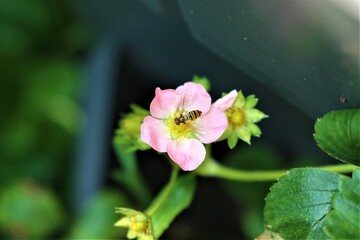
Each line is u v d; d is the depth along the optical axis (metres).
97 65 0.45
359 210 0.24
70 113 0.53
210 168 0.32
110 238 0.43
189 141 0.26
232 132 0.27
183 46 0.38
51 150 0.53
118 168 0.44
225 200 0.44
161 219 0.30
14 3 0.52
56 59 0.54
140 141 0.29
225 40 0.28
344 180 0.25
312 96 0.27
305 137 0.38
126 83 0.44
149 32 0.41
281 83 0.28
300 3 0.24
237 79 0.36
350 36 0.24
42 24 0.53
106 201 0.43
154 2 0.36
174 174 0.30
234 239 0.44
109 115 0.44
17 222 0.48
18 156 0.52
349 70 0.25
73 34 0.54
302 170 0.25
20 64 0.54
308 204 0.25
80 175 0.44
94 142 0.44
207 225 0.44
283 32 0.25
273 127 0.40
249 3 0.25
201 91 0.26
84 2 0.46
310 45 0.25
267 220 0.26
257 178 0.32
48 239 0.48
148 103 0.44
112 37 0.45
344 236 0.24
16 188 0.49
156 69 0.44
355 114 0.25
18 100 0.54
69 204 0.48
